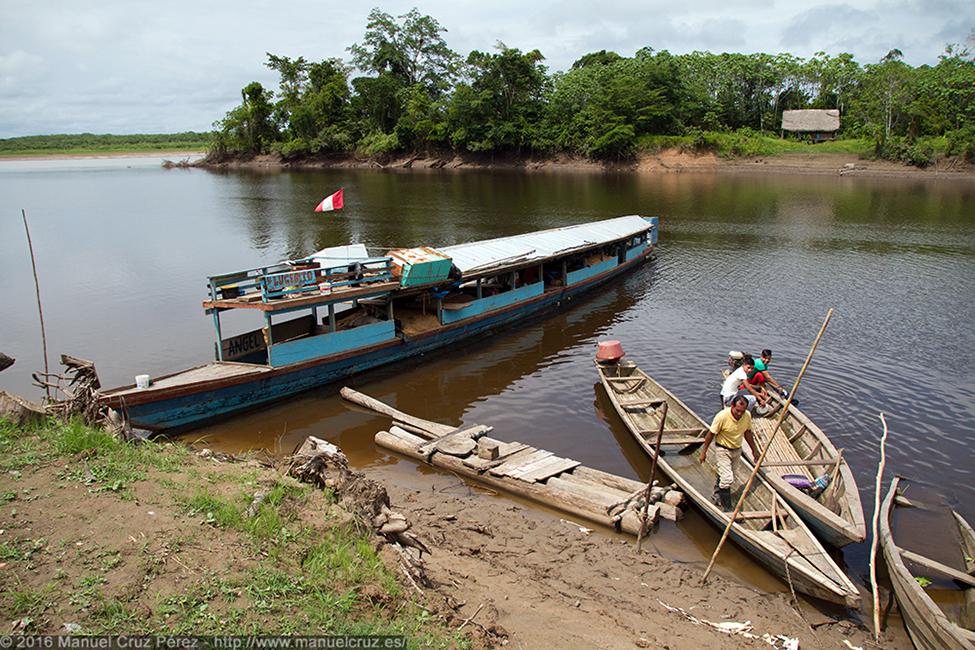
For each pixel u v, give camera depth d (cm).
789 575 906
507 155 8119
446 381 1756
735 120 7925
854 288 2534
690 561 990
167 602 585
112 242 3669
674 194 5353
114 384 1688
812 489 1105
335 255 1859
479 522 1058
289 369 1566
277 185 6769
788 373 1720
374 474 1253
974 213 4162
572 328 2186
